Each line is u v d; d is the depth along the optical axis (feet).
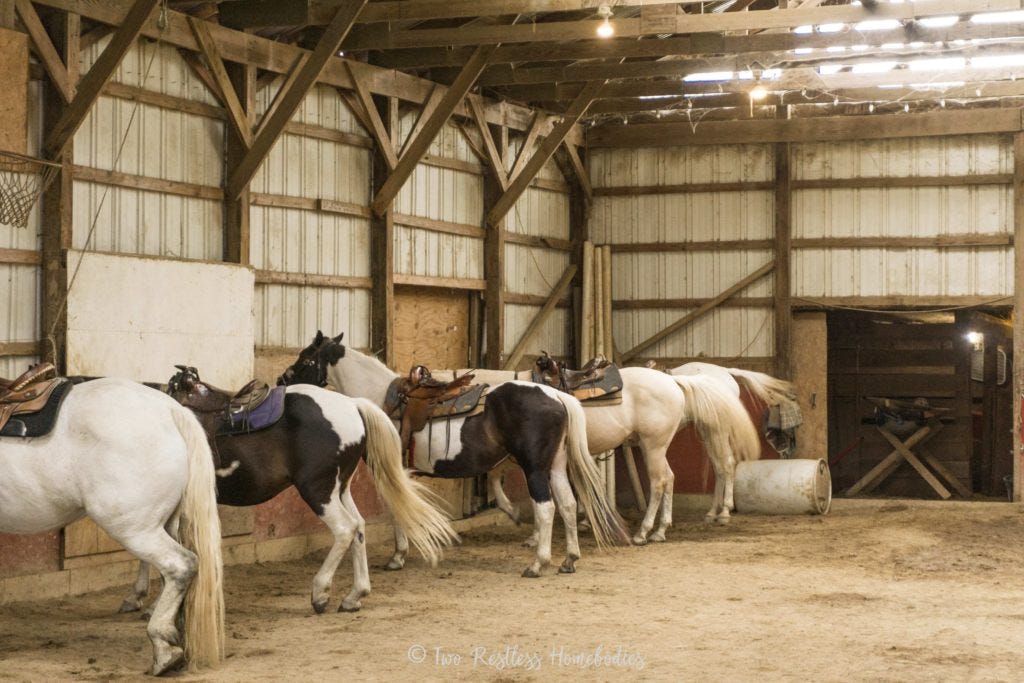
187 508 18.19
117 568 26.35
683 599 24.70
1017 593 25.30
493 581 27.22
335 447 22.70
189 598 18.02
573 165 47.50
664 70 37.76
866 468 52.54
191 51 29.37
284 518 31.17
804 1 37.01
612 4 28.91
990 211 44.75
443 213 39.52
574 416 28.48
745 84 41.04
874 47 37.76
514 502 41.45
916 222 45.52
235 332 29.50
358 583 23.34
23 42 24.12
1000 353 50.78
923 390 51.93
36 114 25.25
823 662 18.65
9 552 24.02
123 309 26.32
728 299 47.19
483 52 33.78
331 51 28.78
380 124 35.53
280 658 19.12
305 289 33.45
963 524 35.78
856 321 52.85
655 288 48.16
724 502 38.93
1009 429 50.67
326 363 29.07
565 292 47.57
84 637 20.92
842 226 46.26
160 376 27.27
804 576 27.71
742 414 37.40
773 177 46.78
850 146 46.21
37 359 25.25
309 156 33.50
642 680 17.57
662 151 48.03
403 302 38.06
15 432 17.67
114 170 27.25
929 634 20.90
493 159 41.29
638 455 45.83
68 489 17.72
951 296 45.09
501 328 41.60
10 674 17.92
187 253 29.37
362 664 18.69
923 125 44.80
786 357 46.24
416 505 23.76
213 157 30.14
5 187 23.90
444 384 28.53
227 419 22.35
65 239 25.31
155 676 17.79
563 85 41.73
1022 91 42.47
